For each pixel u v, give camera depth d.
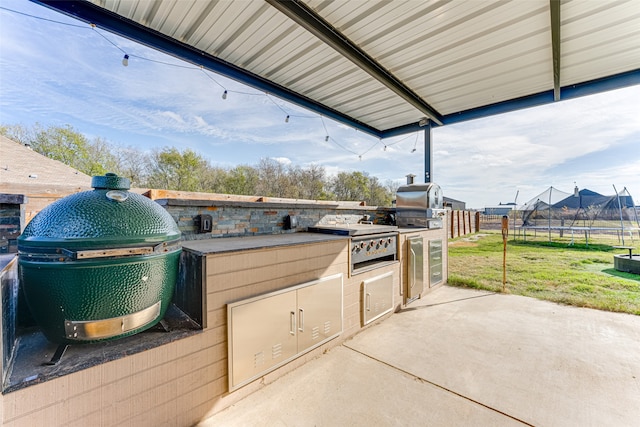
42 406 1.15
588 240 9.77
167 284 1.57
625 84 3.58
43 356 1.33
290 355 2.21
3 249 1.73
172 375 1.56
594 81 3.79
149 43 2.77
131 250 1.35
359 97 4.33
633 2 2.40
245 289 1.92
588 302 3.83
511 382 2.11
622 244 8.52
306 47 3.07
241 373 1.88
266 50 3.11
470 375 2.21
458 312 3.61
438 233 4.73
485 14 2.58
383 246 3.36
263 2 2.40
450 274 5.56
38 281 1.26
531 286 4.72
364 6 2.47
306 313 2.36
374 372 2.24
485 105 4.64
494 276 5.39
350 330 2.86
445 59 3.31
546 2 2.43
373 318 3.16
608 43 2.97
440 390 2.02
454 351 2.59
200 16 2.54
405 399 1.91
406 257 3.80
